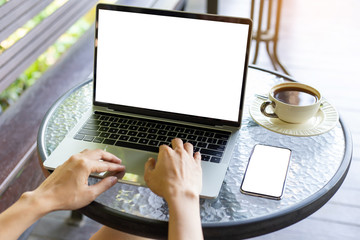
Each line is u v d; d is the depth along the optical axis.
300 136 1.01
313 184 0.92
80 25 2.31
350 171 1.88
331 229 1.63
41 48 1.72
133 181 0.91
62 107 1.20
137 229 0.85
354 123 2.15
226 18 1.02
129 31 1.09
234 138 1.04
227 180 0.94
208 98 1.07
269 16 2.33
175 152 0.91
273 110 1.06
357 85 2.43
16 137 1.53
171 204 0.80
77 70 1.89
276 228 0.86
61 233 1.62
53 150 1.03
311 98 1.06
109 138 1.04
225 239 0.84
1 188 1.36
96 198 0.90
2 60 1.52
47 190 0.85
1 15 1.51
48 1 1.76
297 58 2.69
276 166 0.97
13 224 0.80
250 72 1.34
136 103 1.12
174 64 1.07
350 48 2.79
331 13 3.23
